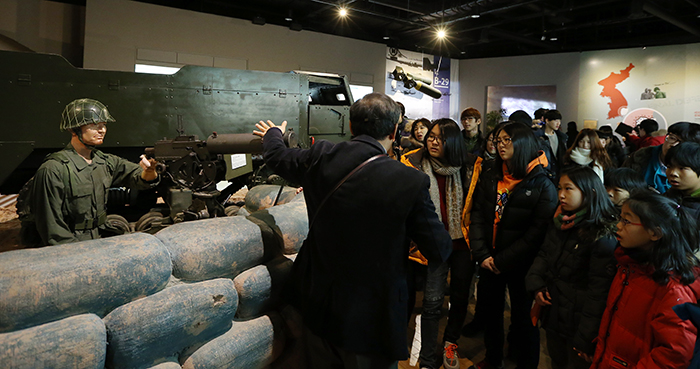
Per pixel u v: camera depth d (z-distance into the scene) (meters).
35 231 2.26
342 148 1.32
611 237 1.60
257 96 4.54
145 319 1.04
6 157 3.35
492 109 11.72
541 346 2.55
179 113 4.08
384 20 10.11
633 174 2.02
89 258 1.02
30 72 3.39
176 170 2.54
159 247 1.16
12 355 0.85
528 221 2.05
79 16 7.49
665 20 9.12
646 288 1.37
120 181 2.27
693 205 1.88
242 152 1.71
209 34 8.32
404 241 1.30
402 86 11.21
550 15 9.19
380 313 1.28
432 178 2.24
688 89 9.21
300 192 2.26
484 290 2.25
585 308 1.63
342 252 1.28
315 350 1.39
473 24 10.17
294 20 9.52
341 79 5.52
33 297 0.90
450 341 2.26
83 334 0.93
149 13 7.67
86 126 1.96
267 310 1.45
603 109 10.25
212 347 1.24
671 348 1.26
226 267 1.30
